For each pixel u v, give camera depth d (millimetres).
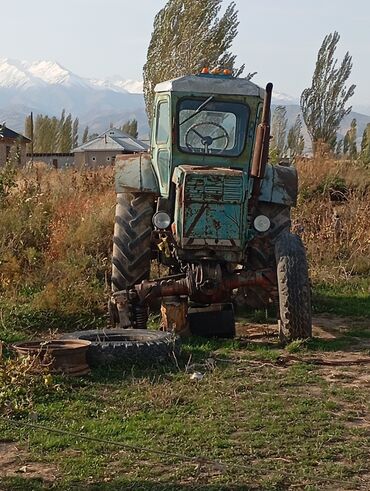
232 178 10750
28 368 9211
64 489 7465
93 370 9695
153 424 8445
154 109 11961
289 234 11180
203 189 10734
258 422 8516
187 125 11492
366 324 12148
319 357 10453
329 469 7758
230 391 9227
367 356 10539
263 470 7723
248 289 12484
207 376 9633
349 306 13016
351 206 16734
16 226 14562
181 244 10805
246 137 11492
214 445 8109
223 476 7637
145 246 11703
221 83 11547
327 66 44406
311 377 9719
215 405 8875
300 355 10477
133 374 9594
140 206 11797
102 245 14391
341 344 10938
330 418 8680
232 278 10938
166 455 7895
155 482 7547
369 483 7598
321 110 44281
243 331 11617
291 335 10828
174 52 35688
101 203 16375
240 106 11539
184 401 8984
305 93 44188
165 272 13125
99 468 7742
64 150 79500
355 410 8883
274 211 11953
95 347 9789
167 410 8766
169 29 35781
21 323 11484
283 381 9578
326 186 18391
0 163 36031
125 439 8195
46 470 7742
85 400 8961
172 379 9516
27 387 9062
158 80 35938
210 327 11133
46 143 79312
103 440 8117
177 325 11016
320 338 11250
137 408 8820
